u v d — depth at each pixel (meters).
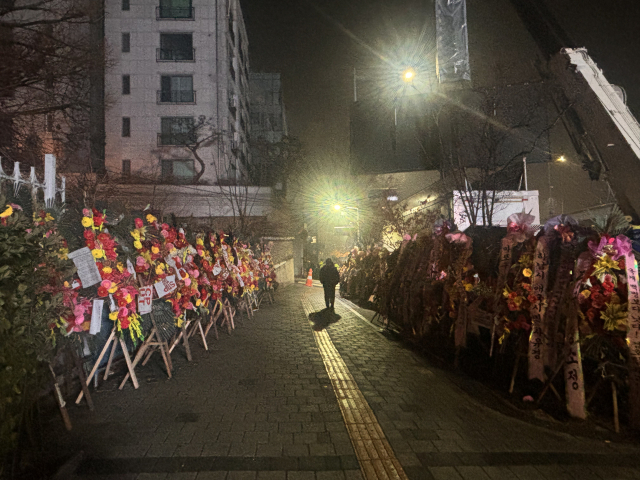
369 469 3.49
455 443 4.02
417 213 16.06
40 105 12.37
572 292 4.69
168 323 6.46
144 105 31.02
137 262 5.51
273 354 7.71
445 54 16.09
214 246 9.05
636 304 4.26
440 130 15.45
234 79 35.03
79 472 3.38
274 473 3.41
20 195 4.59
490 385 5.89
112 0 31.08
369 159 27.66
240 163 36.47
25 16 12.06
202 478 3.32
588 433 4.27
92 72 11.92
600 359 4.65
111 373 6.09
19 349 3.29
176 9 31.47
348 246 29.64
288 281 29.22
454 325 7.19
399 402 5.18
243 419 4.54
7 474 3.23
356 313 13.75
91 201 5.71
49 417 4.40
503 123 12.20
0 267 3.14
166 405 4.93
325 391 5.56
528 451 3.87
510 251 5.76
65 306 4.21
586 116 8.05
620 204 7.61
